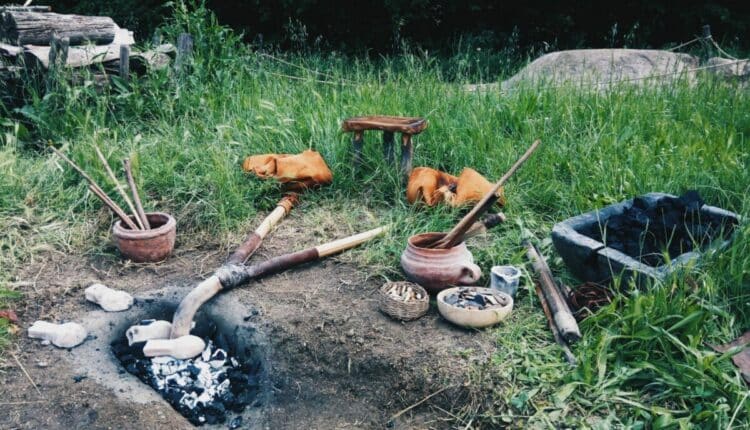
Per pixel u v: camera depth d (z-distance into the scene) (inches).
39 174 99.3
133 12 230.2
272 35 231.0
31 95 118.4
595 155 100.9
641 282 65.7
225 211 92.9
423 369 63.7
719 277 66.5
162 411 64.1
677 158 98.9
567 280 75.2
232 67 132.5
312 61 183.3
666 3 233.3
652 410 56.1
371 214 93.5
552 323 66.9
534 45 234.2
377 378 65.2
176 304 78.0
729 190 88.6
